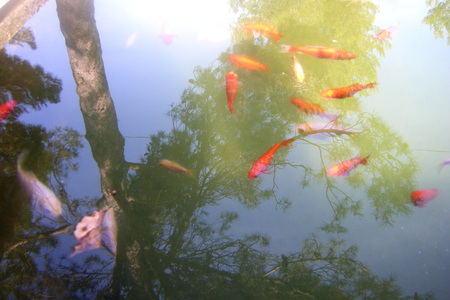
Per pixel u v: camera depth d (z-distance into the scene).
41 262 1.58
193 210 1.90
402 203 1.74
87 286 1.56
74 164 1.92
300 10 2.53
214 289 1.62
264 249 1.76
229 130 2.11
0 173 1.76
